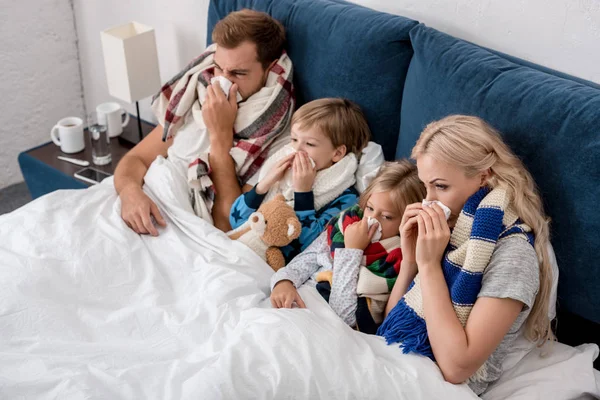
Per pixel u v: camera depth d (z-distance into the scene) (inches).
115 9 104.8
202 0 93.1
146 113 109.6
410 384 52.4
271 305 62.1
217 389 51.0
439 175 54.6
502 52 69.1
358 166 71.1
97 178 90.0
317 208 69.9
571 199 56.8
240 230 69.9
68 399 51.1
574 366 57.4
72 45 113.0
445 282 54.4
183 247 67.3
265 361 53.2
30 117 112.1
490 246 52.9
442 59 65.3
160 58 104.0
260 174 73.5
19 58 106.9
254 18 73.9
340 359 53.3
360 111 72.2
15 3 103.0
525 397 54.9
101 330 59.6
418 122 67.2
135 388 52.4
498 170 54.7
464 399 52.0
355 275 61.2
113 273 64.8
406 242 57.7
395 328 56.6
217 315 59.9
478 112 61.9
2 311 58.6
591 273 57.6
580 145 55.9
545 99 58.3
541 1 64.9
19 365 54.7
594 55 63.5
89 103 118.7
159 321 60.4
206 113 74.0
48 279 62.2
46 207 69.1
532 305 55.2
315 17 75.0
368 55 71.1
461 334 52.0
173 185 73.5
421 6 73.7
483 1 68.7
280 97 75.0
